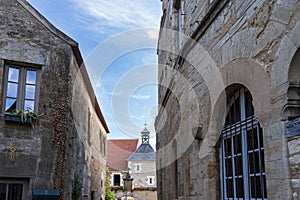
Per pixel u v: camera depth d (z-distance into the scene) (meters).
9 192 7.64
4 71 8.08
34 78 8.36
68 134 8.51
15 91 8.10
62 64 8.59
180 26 8.27
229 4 4.40
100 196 16.38
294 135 2.88
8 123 7.77
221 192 4.80
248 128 4.17
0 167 7.54
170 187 8.73
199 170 5.40
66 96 8.48
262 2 3.50
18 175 7.66
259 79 3.45
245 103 4.28
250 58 3.70
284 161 2.96
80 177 10.09
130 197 22.56
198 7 6.13
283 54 3.04
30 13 8.52
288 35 2.99
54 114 8.25
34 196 7.43
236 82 4.05
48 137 8.08
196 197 5.55
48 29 8.62
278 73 3.10
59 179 8.05
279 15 3.17
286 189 2.92
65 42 8.76
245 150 4.21
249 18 3.78
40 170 7.85
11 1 8.41
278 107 3.07
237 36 4.08
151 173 30.39
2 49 8.07
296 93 2.96
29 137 7.90
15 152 7.71
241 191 4.25
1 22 8.22
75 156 9.46
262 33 3.46
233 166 4.52
